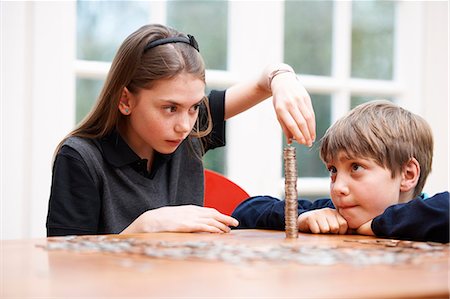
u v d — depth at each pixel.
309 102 1.41
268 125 3.00
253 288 0.67
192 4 2.89
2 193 2.43
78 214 1.51
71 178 1.53
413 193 1.43
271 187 3.01
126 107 1.57
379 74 3.30
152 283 0.70
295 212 1.17
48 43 2.52
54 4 2.52
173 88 1.47
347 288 0.67
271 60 2.99
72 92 2.58
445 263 0.83
